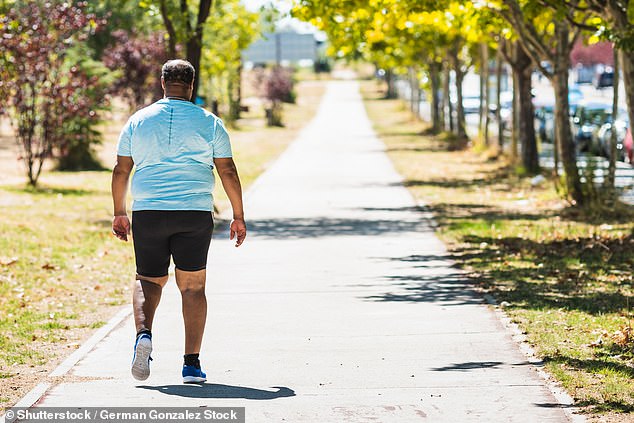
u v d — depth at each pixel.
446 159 51.28
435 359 12.04
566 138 29.50
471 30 31.88
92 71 43.19
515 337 13.11
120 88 63.66
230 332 13.76
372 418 9.71
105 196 34.44
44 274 19.16
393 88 156.50
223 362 12.04
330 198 33.53
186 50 29.94
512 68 41.28
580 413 9.74
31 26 35.03
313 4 28.25
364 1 27.94
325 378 11.23
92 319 15.18
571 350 12.27
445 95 75.75
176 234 10.62
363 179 41.00
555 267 18.86
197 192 10.57
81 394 10.65
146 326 10.34
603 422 9.42
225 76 88.31
